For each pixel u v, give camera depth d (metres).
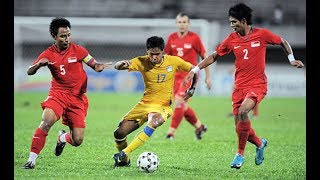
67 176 32.16
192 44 51.53
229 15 34.78
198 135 50.62
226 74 102.62
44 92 99.31
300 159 40.22
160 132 55.94
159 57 33.44
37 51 124.69
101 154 40.59
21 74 100.62
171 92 35.22
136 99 91.19
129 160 35.38
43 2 128.88
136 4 130.88
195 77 35.59
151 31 122.88
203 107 83.31
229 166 36.94
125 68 34.16
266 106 86.75
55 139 48.88
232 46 35.12
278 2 129.88
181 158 39.69
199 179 31.89
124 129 34.91
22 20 100.62
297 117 72.94
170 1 130.50
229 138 51.81
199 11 128.75
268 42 34.94
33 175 32.25
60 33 33.38
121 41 121.50
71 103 34.56
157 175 32.75
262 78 34.91
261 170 35.69
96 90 101.81
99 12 130.25
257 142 35.59
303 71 115.12
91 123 61.97
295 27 128.88
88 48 121.94
